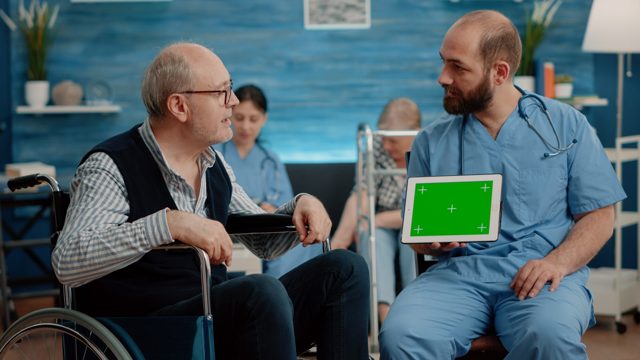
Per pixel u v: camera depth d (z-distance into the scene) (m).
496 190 2.25
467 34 2.30
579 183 2.34
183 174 2.17
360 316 2.12
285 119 4.86
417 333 2.18
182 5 4.80
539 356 2.09
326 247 2.21
